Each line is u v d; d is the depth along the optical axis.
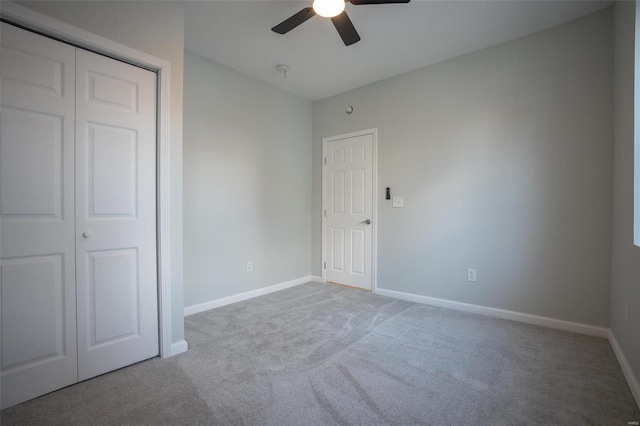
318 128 4.31
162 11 2.05
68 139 1.72
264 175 3.71
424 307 3.19
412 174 3.41
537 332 2.52
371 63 3.23
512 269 2.82
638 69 1.79
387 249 3.62
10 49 1.53
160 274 2.08
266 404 1.59
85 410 1.54
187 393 1.68
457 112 3.10
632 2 1.87
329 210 4.19
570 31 2.53
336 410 1.54
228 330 2.57
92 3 1.74
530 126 2.72
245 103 3.49
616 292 2.18
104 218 1.86
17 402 1.57
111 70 1.87
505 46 2.83
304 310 3.09
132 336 1.98
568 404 1.59
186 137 2.96
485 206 2.95
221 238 3.26
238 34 2.69
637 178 1.78
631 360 1.76
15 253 1.56
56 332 1.69
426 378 1.83
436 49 2.96
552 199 2.62
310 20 2.49
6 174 1.53
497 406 1.57
